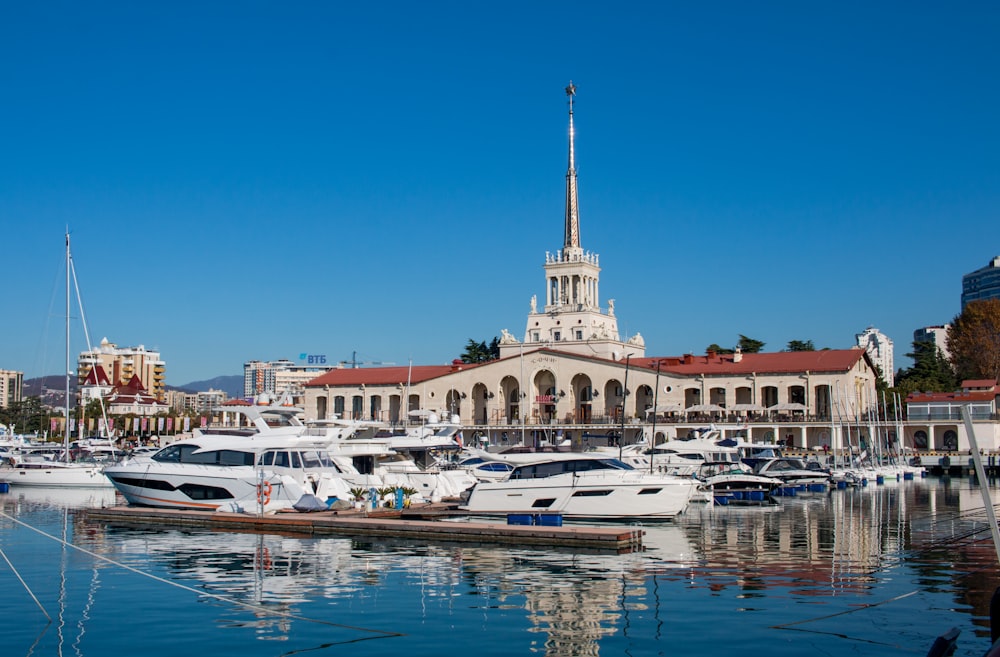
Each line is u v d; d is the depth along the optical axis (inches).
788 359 4960.6
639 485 2070.6
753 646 989.2
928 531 1900.8
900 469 3907.5
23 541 1740.9
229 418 7829.7
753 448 3900.1
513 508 2129.7
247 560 1517.0
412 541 1726.1
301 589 1278.3
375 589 1277.1
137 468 2194.9
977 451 844.6
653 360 5423.2
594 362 5231.3
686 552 1598.2
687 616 1113.4
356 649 986.7
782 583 1309.1
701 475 3014.3
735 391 4980.3
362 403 5812.0
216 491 2122.3
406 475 2485.2
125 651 980.6
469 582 1325.0
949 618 1094.4
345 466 2463.1
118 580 1343.5
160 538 1782.7
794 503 2625.5
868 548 1646.2
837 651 969.5
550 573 1391.5
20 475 3171.8
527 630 1057.5
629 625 1074.7
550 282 6205.7
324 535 1814.7
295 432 2367.1
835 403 4709.6
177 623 1089.4
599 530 1642.5
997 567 1432.1
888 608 1144.8
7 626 1076.5
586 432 5113.2
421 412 4665.4
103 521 2053.4
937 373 6589.6
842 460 4030.5
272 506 2036.2
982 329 6141.7
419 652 976.3
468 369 5521.7
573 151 6284.5
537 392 5452.8
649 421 4975.4
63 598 1221.1
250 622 1094.4
